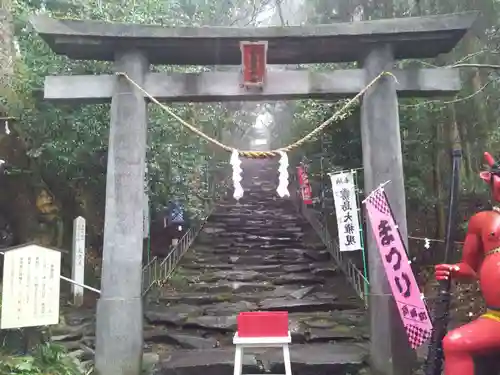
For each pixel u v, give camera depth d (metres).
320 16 12.67
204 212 15.88
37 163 8.40
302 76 5.91
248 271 11.09
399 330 5.46
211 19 13.46
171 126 9.62
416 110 9.00
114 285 5.57
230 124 18.17
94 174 8.95
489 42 8.33
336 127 9.69
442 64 9.38
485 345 3.59
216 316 8.02
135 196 5.75
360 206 9.54
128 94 5.89
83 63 8.05
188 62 6.47
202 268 11.39
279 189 5.14
